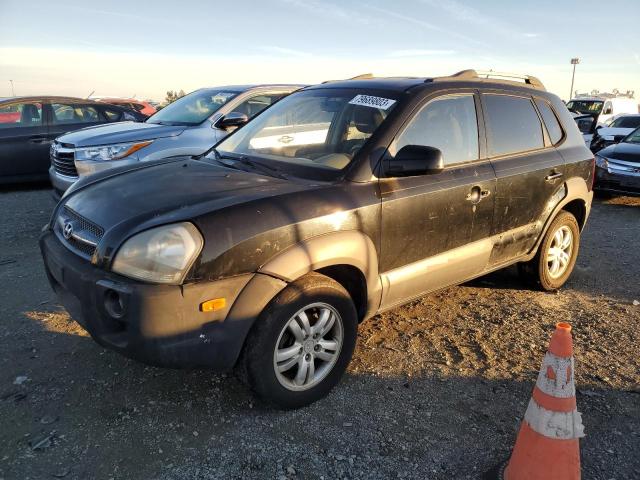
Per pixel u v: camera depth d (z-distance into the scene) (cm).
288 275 271
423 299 459
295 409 295
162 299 241
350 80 413
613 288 505
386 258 324
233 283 257
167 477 242
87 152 626
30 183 1006
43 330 377
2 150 891
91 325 262
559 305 457
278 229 269
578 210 494
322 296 287
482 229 384
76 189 333
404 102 344
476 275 399
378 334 390
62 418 281
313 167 323
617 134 1611
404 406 302
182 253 246
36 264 520
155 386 313
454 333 396
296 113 385
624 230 746
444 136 362
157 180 315
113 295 252
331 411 295
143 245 249
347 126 349
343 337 305
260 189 290
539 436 231
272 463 253
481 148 387
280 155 357
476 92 393
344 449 265
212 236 252
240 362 276
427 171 311
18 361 335
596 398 315
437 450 266
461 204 360
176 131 658
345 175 311
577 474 231
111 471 245
